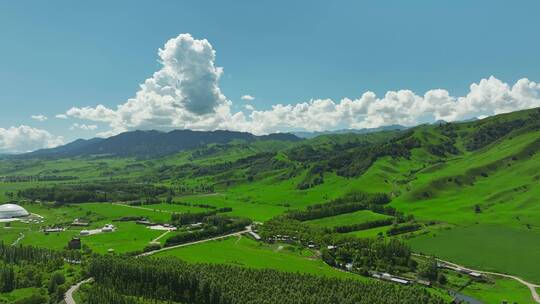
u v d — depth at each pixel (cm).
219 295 19838
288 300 19388
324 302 19425
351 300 19625
